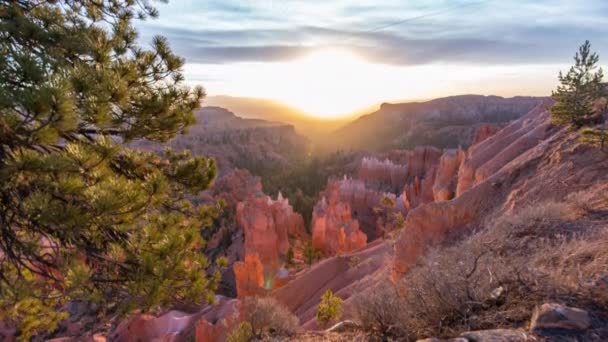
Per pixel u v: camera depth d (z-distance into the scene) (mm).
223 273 54000
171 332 35031
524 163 19203
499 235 7707
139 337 35562
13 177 4359
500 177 19547
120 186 4961
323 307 12359
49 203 4371
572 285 4230
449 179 54188
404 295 5152
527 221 8047
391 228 65625
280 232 71188
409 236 17688
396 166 107938
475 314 4246
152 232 6020
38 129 3945
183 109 7066
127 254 5727
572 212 8227
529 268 4707
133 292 5410
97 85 4770
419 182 84125
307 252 61125
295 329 7215
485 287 4586
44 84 3920
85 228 4766
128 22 7242
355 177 146250
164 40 6883
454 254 6703
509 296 4359
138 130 6316
